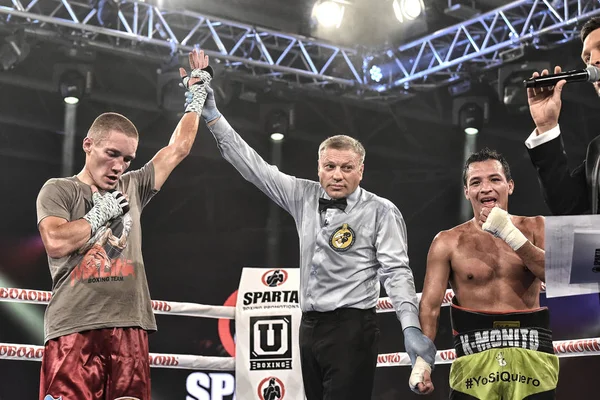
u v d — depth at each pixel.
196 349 10.37
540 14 8.04
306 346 3.29
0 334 9.47
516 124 9.96
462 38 8.90
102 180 2.97
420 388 2.89
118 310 2.85
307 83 9.30
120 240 2.93
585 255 2.52
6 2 7.92
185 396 9.60
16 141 9.62
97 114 9.64
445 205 10.91
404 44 9.07
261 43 8.76
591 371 8.84
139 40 8.19
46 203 2.85
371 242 3.30
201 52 3.54
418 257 10.95
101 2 7.91
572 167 10.01
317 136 10.38
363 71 9.32
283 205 3.53
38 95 9.34
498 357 2.95
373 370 3.23
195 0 8.52
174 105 8.63
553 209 2.99
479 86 9.03
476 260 3.12
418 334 3.03
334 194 3.33
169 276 10.83
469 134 10.26
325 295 3.27
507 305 3.05
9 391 9.17
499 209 2.94
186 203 10.85
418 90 9.39
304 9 8.91
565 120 9.86
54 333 2.79
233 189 10.91
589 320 8.95
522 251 2.89
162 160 3.19
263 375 4.09
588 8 7.88
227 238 11.02
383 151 10.71
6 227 9.86
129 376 2.83
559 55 8.61
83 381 2.76
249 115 9.82
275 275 4.20
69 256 2.86
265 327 4.14
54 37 8.04
